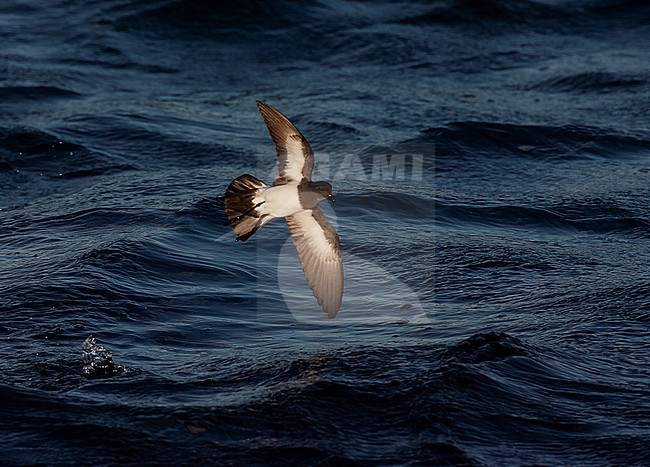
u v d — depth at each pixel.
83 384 10.23
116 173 18.42
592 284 13.26
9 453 8.93
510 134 20.16
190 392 10.06
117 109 21.91
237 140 20.23
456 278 13.52
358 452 9.03
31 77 23.95
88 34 27.03
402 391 9.95
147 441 9.10
